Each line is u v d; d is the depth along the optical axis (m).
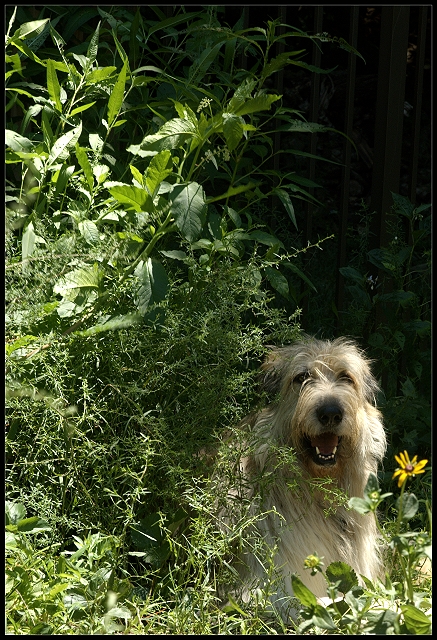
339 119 9.04
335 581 2.95
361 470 3.84
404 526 3.94
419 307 5.23
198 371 3.51
